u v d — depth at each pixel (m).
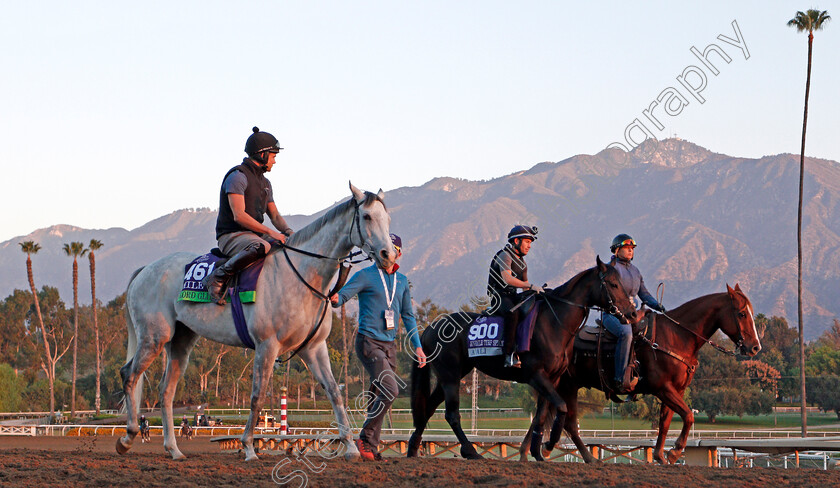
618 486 6.81
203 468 7.78
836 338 115.12
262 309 8.20
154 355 9.02
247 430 8.30
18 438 37.53
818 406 68.75
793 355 94.81
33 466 7.93
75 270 65.06
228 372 82.38
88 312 104.44
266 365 8.23
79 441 34.34
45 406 75.38
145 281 9.12
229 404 82.44
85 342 99.62
